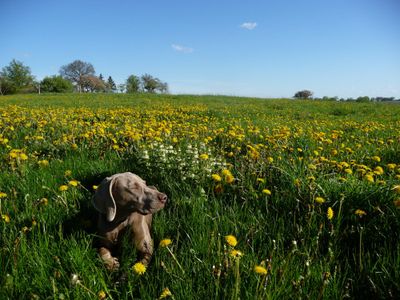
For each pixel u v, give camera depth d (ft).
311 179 4.76
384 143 9.07
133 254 3.53
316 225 3.93
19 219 3.99
